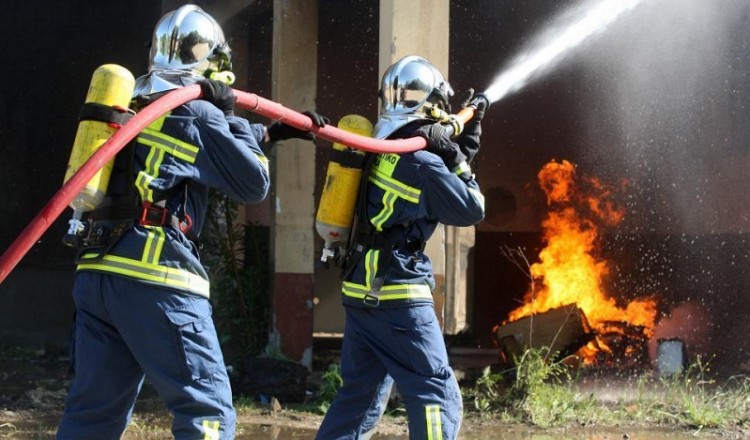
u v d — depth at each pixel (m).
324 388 7.57
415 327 4.02
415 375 4.01
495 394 7.24
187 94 3.36
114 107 3.33
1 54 12.75
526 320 8.83
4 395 7.86
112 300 3.37
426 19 6.87
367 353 4.20
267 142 4.07
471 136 4.54
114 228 3.40
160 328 3.35
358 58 14.01
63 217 12.52
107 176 3.37
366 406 4.23
